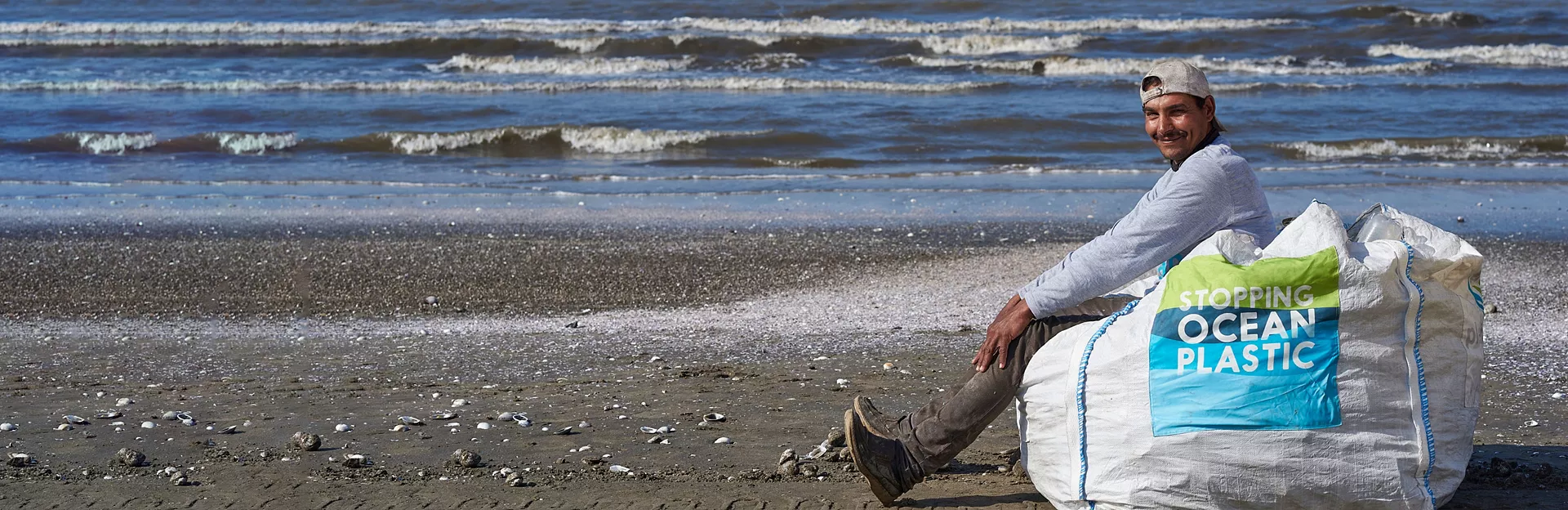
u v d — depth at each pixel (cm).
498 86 2280
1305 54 2769
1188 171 326
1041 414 341
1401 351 316
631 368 604
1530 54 2673
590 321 760
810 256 980
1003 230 1105
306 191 1361
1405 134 1772
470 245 1016
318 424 473
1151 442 318
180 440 446
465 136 1722
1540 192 1326
